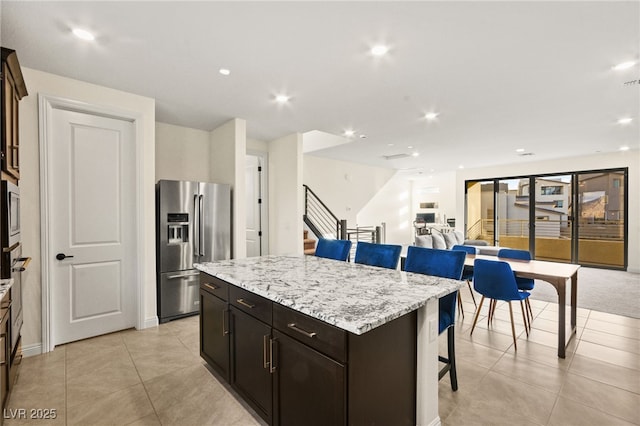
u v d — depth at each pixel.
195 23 1.96
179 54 2.35
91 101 2.87
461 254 2.09
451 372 2.10
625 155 6.30
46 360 2.53
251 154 4.95
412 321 1.62
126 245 3.17
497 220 8.27
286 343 1.55
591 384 2.19
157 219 3.55
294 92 3.10
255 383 1.80
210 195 3.78
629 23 1.94
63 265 2.81
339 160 7.79
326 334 1.33
